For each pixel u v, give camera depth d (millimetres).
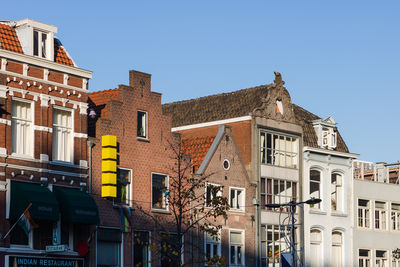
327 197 71562
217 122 66562
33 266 47406
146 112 56406
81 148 51062
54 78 49938
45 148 48812
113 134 53688
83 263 50562
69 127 50781
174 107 71812
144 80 56438
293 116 69125
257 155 64875
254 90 67750
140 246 54844
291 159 68625
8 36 48500
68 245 49688
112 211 52938
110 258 52719
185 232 53469
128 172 54750
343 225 72938
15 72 47781
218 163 61219
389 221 77812
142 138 55688
